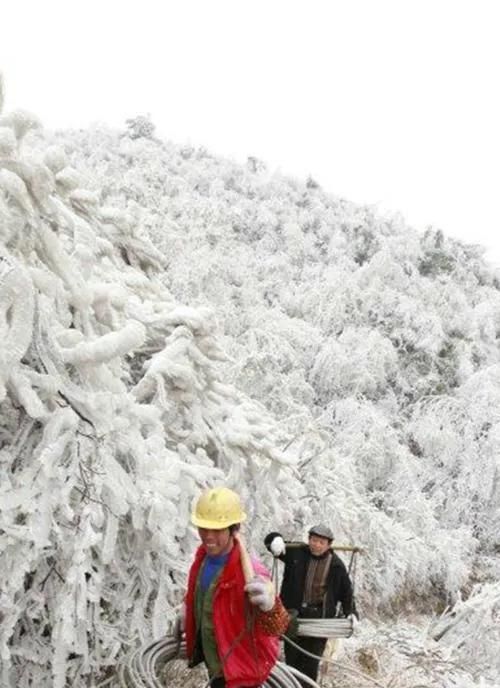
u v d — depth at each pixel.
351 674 4.59
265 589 2.41
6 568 3.06
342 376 9.30
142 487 3.53
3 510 3.04
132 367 4.67
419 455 9.12
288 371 9.23
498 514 8.19
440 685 4.90
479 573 7.53
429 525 7.29
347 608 3.91
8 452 3.28
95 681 3.53
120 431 3.61
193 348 4.47
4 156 3.12
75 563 3.11
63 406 3.41
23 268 3.08
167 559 3.69
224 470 4.55
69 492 3.19
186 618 2.72
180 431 4.35
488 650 5.62
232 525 2.50
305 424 7.22
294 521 5.58
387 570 6.22
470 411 9.12
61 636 3.12
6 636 3.05
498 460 8.45
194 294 9.66
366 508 6.36
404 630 5.82
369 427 8.35
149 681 2.86
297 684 2.95
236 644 2.53
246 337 9.12
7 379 3.09
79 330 3.75
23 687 3.31
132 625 3.58
